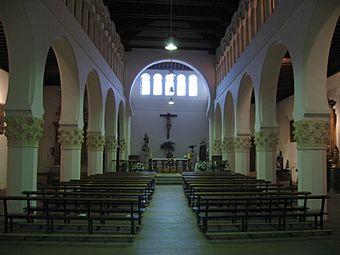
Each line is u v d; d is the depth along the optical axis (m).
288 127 28.53
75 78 13.90
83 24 14.98
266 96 14.89
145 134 34.09
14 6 9.05
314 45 10.11
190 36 26.70
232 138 23.97
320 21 9.70
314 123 10.36
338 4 9.09
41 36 10.07
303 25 10.23
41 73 10.13
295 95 10.91
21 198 8.37
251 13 16.86
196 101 35.00
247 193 9.77
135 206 11.94
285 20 11.76
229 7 20.48
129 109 28.20
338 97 18.73
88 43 15.48
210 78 28.55
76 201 9.25
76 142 14.05
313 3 9.49
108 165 23.31
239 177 15.93
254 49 15.92
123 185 11.62
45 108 26.64
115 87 23.17
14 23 9.30
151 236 8.65
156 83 35.09
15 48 9.56
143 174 18.52
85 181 12.90
